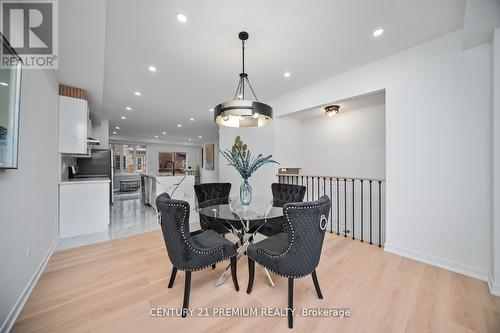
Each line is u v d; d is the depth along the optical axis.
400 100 2.43
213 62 2.68
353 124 4.13
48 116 2.38
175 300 1.65
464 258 2.02
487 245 1.91
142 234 3.22
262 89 3.64
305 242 1.41
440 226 2.16
